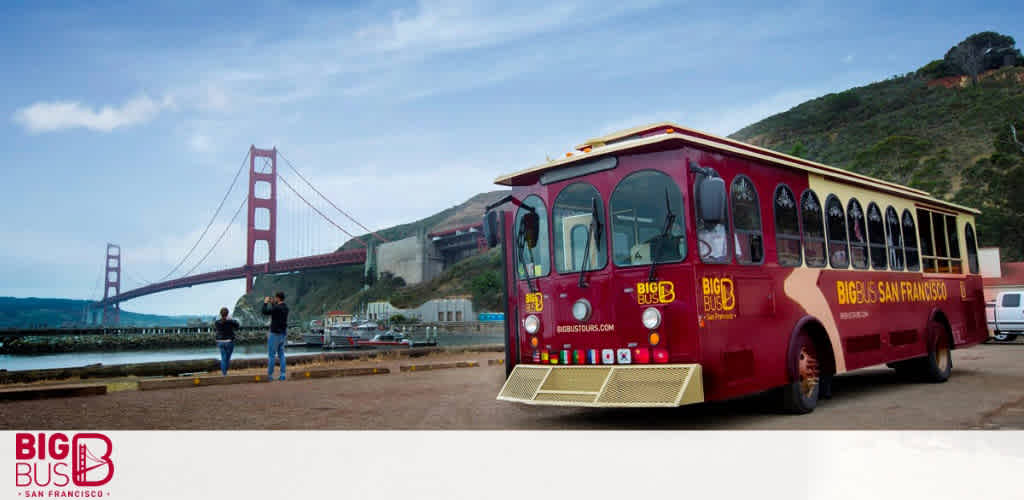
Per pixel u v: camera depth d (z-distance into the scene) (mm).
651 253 6113
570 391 6340
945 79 103500
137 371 14289
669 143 6074
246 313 150625
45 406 8633
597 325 6402
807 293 7352
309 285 185875
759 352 6457
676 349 5875
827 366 7570
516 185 7477
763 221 6855
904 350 9227
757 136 114250
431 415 7707
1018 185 45594
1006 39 101938
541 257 7016
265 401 9086
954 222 11562
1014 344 20906
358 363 16922
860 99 108438
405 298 127250
